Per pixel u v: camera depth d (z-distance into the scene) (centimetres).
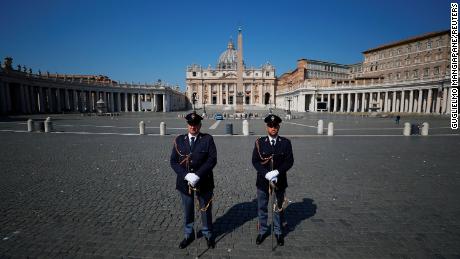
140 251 376
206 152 375
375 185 668
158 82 8550
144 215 491
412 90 5288
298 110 8206
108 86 6931
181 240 405
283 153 385
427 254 367
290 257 362
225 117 4128
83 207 527
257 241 396
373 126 2539
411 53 6419
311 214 497
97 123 2866
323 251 375
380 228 442
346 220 471
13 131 1944
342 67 10456
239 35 4147
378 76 7269
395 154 1082
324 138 1611
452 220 470
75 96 6212
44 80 5012
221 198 580
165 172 795
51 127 1941
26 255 367
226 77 12119
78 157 1016
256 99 12206
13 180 708
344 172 793
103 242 399
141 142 1427
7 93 4138
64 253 371
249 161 946
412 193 610
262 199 394
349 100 6838
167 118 4022
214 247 387
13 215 490
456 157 1020
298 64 9769
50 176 748
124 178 729
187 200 383
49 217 482
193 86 12262
